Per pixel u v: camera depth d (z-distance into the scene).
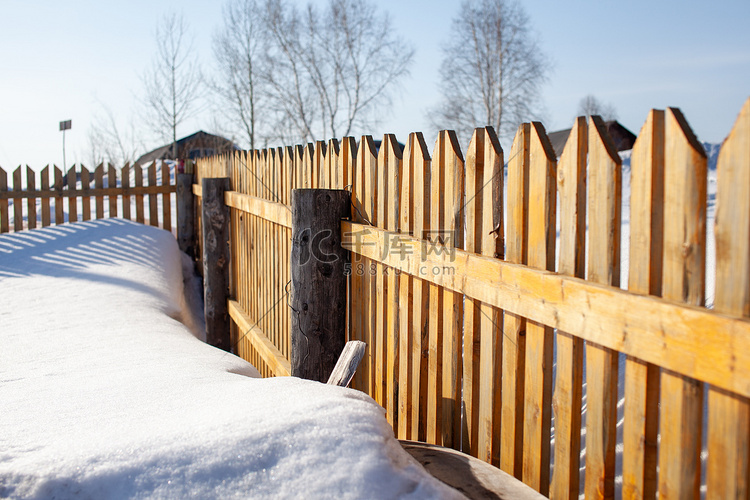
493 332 2.03
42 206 9.49
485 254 2.07
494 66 22.94
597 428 1.60
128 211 9.93
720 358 1.17
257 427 1.86
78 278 6.80
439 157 2.38
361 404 2.01
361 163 3.18
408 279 2.66
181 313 6.69
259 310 5.62
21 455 2.00
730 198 1.22
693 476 1.31
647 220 1.42
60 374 3.34
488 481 1.86
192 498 1.66
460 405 2.32
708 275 4.28
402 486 1.64
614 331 1.44
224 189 7.00
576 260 1.67
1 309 5.43
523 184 1.89
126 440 1.94
